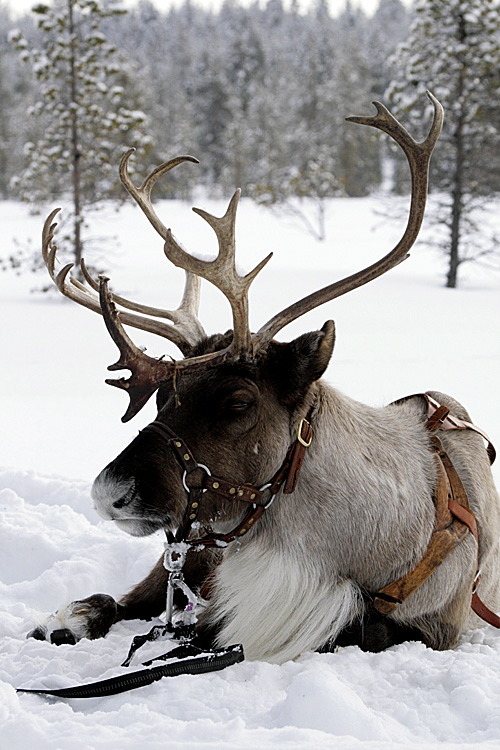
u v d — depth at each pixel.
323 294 3.49
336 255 31.70
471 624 4.02
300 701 2.71
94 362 12.51
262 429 3.41
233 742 2.45
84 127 19.84
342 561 3.56
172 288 21.67
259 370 3.42
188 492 3.38
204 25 149.75
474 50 21.80
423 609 3.63
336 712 2.67
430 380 10.35
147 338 14.17
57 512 5.80
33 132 65.25
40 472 6.78
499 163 22.72
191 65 104.50
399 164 59.00
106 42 20.05
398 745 2.47
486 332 14.95
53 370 11.85
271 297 20.20
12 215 45.97
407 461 3.73
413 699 2.99
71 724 2.60
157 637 3.57
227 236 3.28
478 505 3.89
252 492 3.45
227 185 64.69
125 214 43.44
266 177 62.84
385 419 3.90
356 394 9.52
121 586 4.85
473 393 9.52
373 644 3.55
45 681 3.22
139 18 139.75
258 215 47.81
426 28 22.25
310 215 47.72
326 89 70.38
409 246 3.46
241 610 3.54
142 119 20.50
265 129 69.00
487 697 2.90
